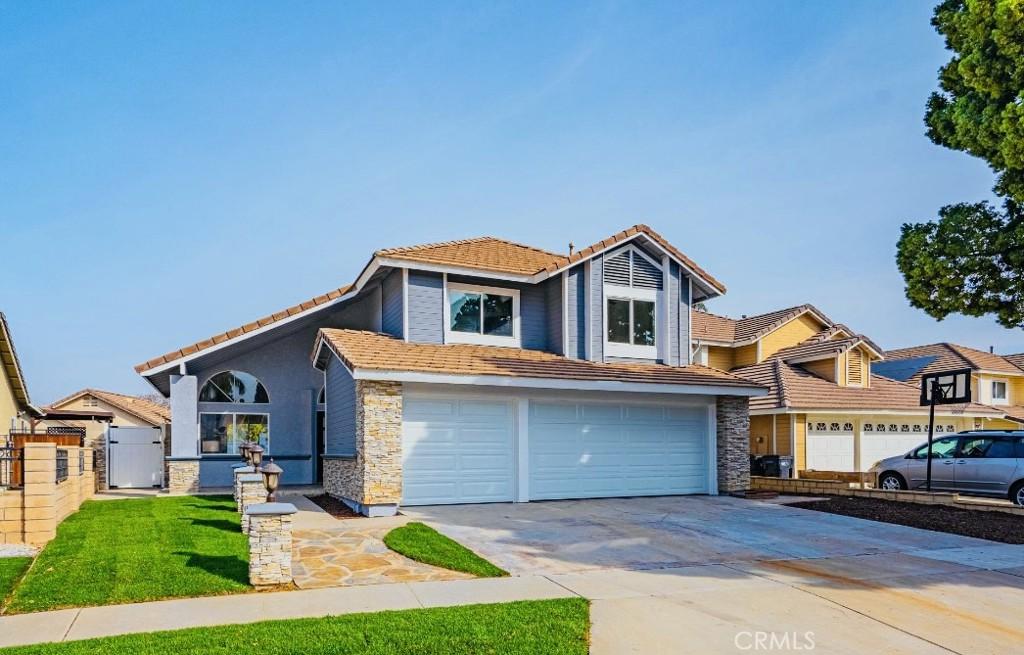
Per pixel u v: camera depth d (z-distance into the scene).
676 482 18.17
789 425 23.27
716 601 8.19
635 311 19.31
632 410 17.78
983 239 13.92
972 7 11.78
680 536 12.24
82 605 7.54
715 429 18.70
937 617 7.77
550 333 19.05
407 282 17.34
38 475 10.84
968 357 32.69
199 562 9.34
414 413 15.34
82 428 23.27
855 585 9.02
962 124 12.70
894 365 34.78
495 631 6.79
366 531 12.09
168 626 6.86
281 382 21.23
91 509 14.77
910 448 25.50
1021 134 11.48
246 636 6.50
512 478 16.17
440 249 19.16
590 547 11.23
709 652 6.56
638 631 7.07
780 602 8.21
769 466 21.33
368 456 14.10
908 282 14.99
